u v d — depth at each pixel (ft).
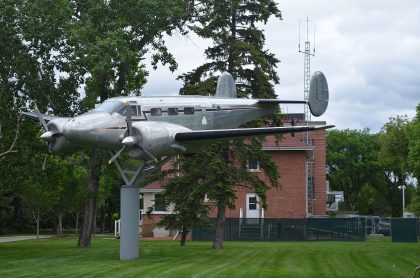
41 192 153.89
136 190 77.51
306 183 153.89
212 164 91.66
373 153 275.18
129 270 63.67
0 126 92.43
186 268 66.03
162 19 98.94
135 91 106.73
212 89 98.43
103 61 88.12
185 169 97.91
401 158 172.14
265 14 101.45
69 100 98.17
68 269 64.85
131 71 104.94
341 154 274.98
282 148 150.41
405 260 78.84
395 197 279.08
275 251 94.27
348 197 285.84
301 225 138.92
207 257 81.41
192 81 102.47
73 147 78.54
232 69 101.04
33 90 94.32
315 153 194.80
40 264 71.05
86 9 98.89
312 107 87.35
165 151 73.51
